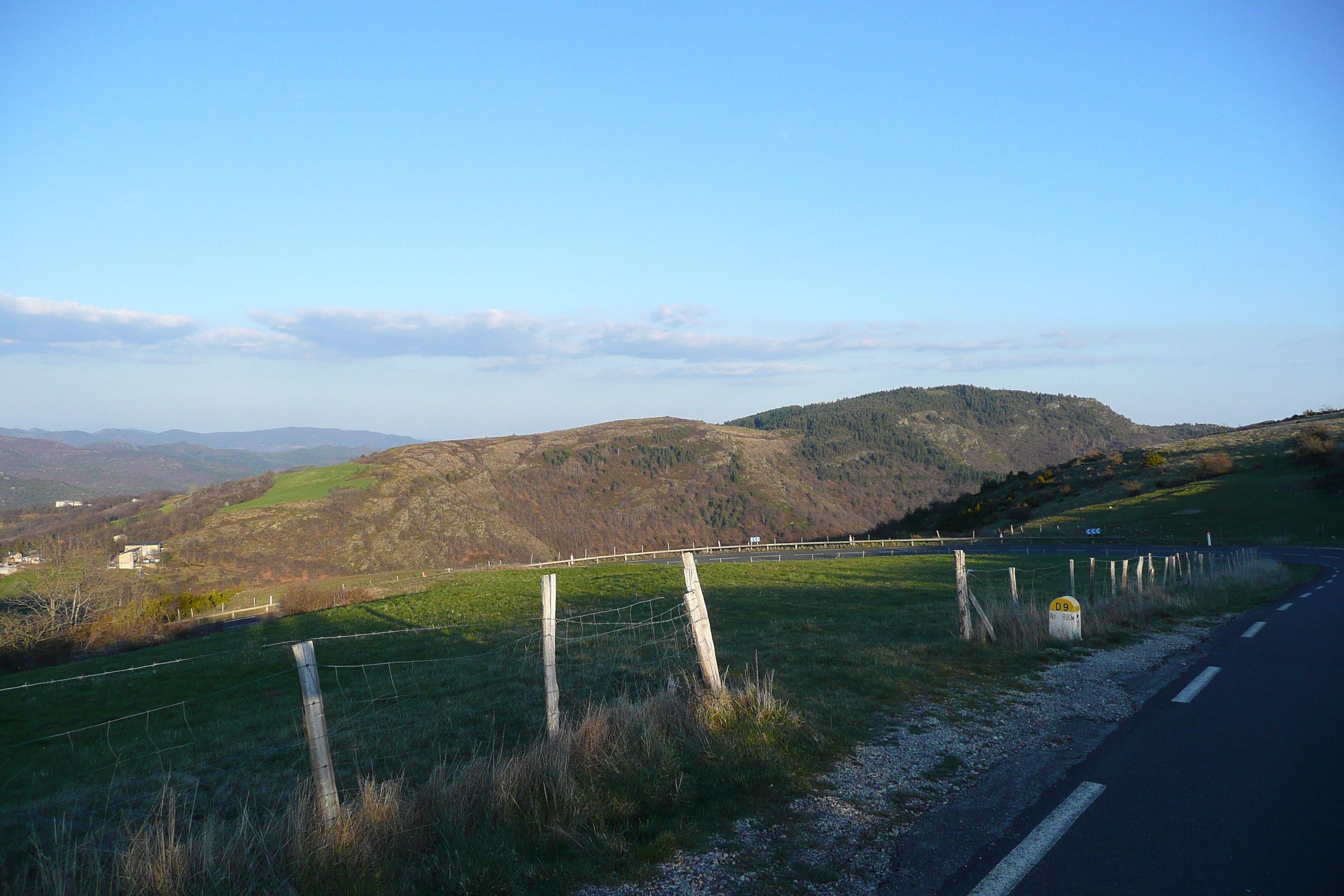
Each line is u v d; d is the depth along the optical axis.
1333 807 5.18
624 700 7.33
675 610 22.86
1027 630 11.99
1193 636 13.12
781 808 5.38
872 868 4.41
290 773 8.08
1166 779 5.79
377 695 12.92
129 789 8.02
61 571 42.66
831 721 7.54
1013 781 5.83
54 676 23.36
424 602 33.47
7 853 5.88
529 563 95.12
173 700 15.78
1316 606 18.20
